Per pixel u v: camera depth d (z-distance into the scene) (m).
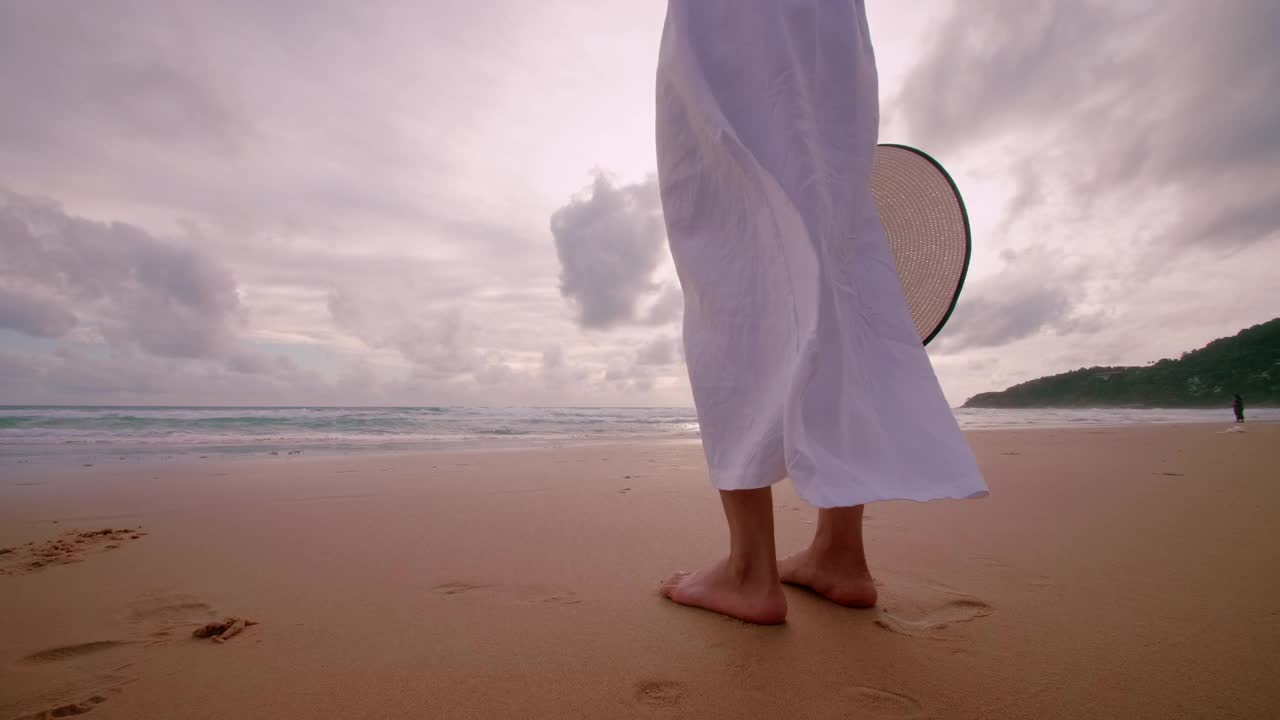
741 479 1.18
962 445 1.11
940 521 2.56
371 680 1.13
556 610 1.50
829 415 1.06
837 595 1.51
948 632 1.34
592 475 4.36
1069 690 1.07
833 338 1.08
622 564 1.93
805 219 1.11
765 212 1.18
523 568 1.88
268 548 2.13
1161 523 2.54
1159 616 1.44
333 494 3.39
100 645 1.29
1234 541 2.21
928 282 1.60
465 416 20.33
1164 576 1.77
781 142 1.18
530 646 1.28
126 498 3.25
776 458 1.15
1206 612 1.47
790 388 1.04
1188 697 1.05
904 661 1.20
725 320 1.24
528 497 3.27
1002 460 5.61
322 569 1.87
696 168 1.28
